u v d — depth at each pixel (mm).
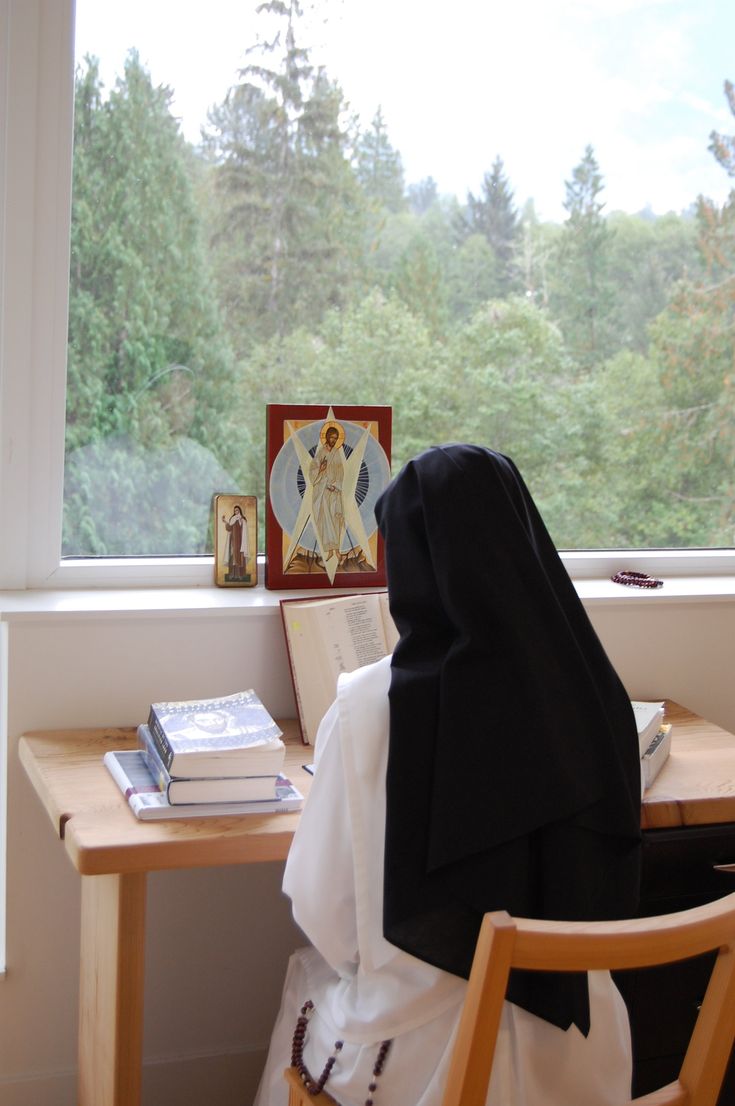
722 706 2391
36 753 1840
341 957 1487
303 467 2139
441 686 1372
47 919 2027
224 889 2146
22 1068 2070
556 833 1393
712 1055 1240
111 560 2148
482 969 1118
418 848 1358
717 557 2537
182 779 1600
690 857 1779
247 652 2057
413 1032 1415
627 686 2316
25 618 1910
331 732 1463
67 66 1956
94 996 1789
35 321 2000
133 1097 1677
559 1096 1410
